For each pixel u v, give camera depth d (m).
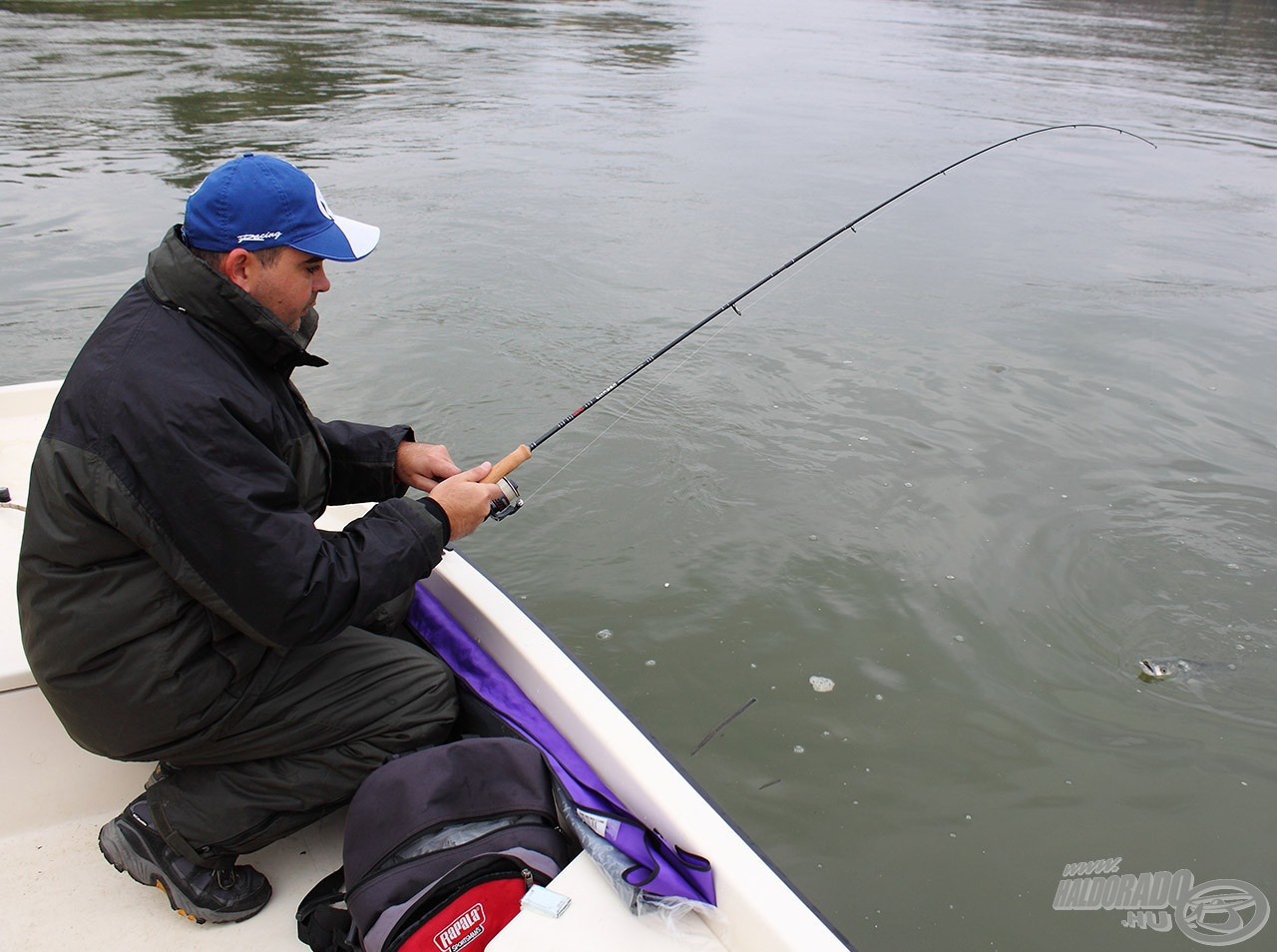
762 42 19.47
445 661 2.29
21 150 9.28
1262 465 4.86
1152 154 11.10
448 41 17.17
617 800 1.90
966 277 7.08
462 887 1.67
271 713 1.81
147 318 1.63
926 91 14.39
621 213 8.16
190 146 9.62
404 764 1.80
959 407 5.28
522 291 6.48
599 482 4.54
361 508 2.79
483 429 4.90
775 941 1.56
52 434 1.58
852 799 3.00
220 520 1.56
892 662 3.56
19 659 2.04
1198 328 6.35
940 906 2.68
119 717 1.70
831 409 5.21
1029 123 12.41
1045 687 3.49
